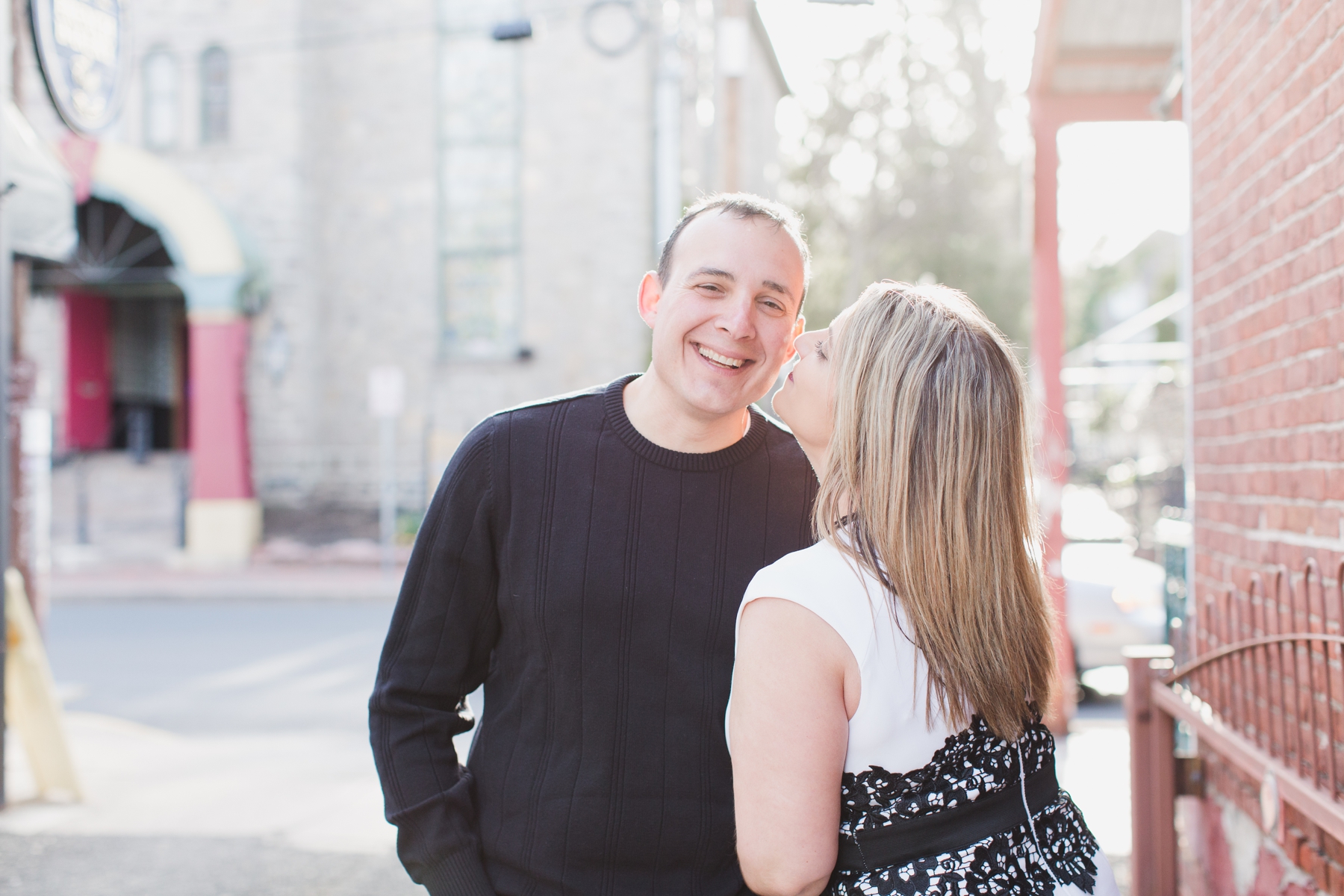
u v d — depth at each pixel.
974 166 23.47
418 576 1.85
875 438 1.49
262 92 16.41
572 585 1.79
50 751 5.08
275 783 5.46
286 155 16.36
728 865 1.79
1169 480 11.00
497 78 16.67
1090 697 7.61
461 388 16.80
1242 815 2.97
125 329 19.78
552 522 1.82
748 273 1.74
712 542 1.82
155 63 16.55
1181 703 3.04
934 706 1.44
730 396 1.78
